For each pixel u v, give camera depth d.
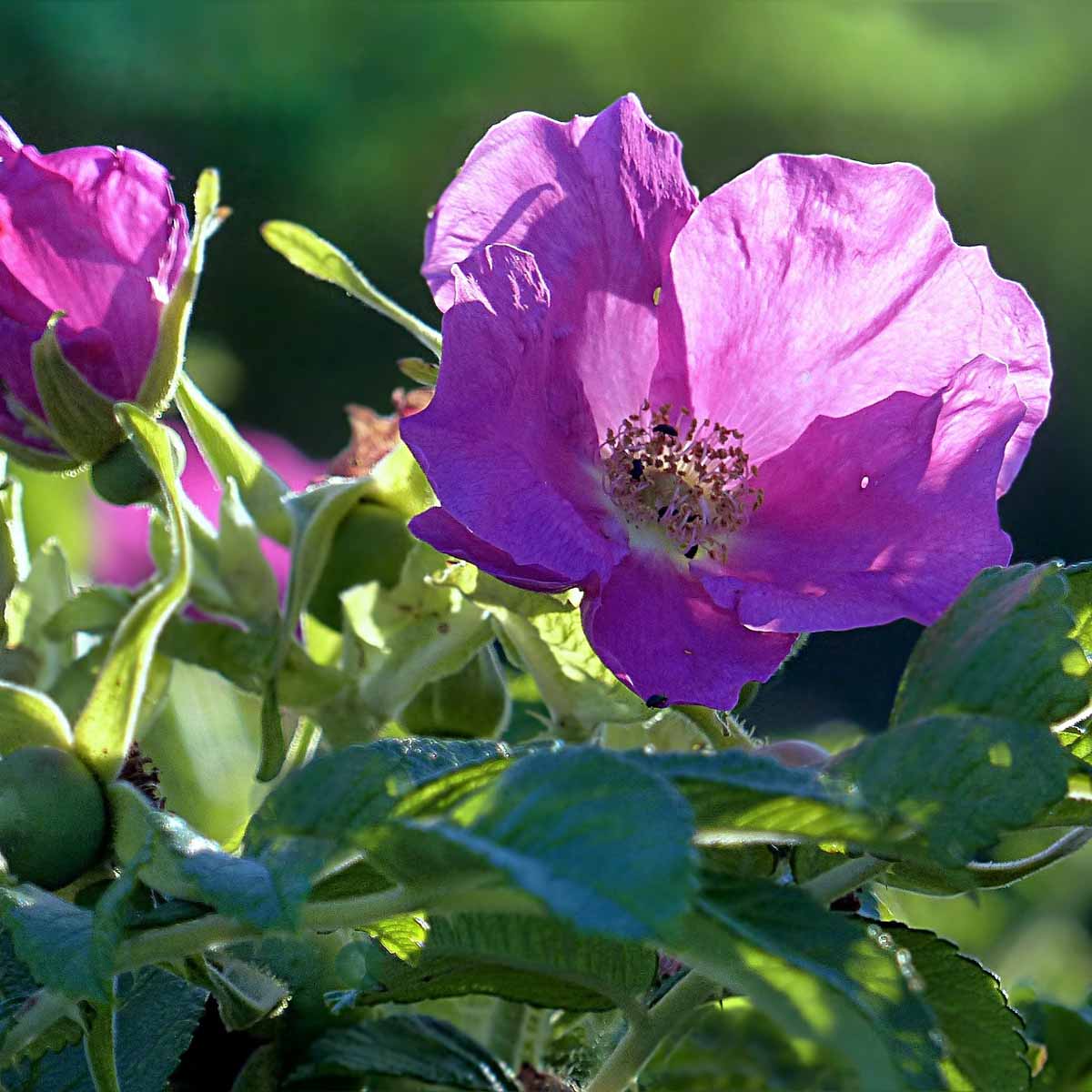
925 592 0.63
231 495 0.67
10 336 0.65
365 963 0.61
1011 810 0.58
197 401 0.67
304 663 0.67
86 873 0.62
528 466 0.63
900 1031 0.58
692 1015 0.64
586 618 0.63
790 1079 0.64
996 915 0.75
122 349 0.65
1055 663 0.59
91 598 0.67
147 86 2.44
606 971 0.61
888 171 0.65
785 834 0.59
